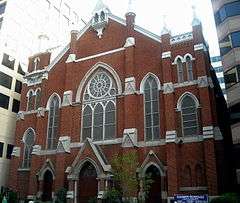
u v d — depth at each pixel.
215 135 32.16
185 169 32.50
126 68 38.75
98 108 40.22
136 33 40.50
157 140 34.97
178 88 35.38
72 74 42.88
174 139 33.03
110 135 38.09
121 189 33.03
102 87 40.84
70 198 36.09
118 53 40.81
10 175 43.31
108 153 37.22
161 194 32.69
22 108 46.59
